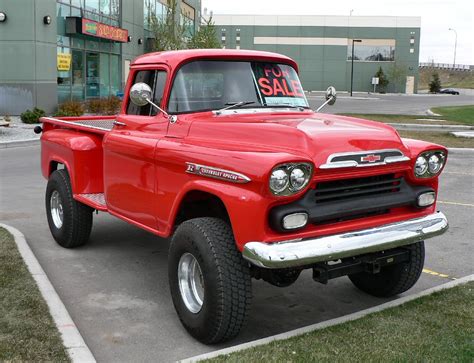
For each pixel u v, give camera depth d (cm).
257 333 452
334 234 400
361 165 407
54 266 608
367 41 8194
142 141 493
